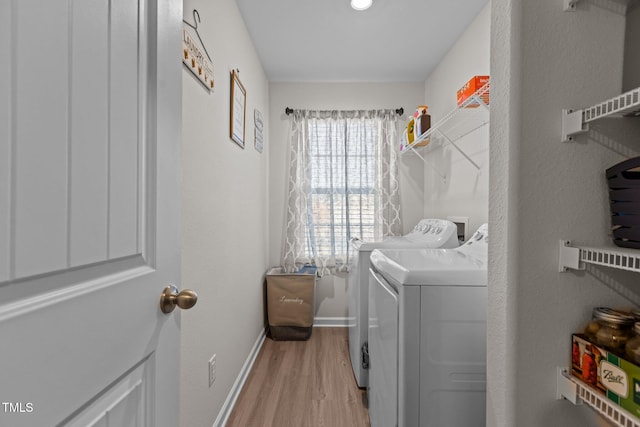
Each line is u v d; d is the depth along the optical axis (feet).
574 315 2.31
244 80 7.13
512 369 2.31
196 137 4.44
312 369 7.52
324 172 10.24
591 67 2.30
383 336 4.41
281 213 10.43
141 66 2.16
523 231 2.29
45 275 1.45
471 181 7.06
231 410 5.94
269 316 9.18
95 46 1.73
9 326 1.27
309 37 7.75
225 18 5.70
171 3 2.53
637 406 1.75
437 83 9.14
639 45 2.28
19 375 1.31
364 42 7.98
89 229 1.69
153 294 2.26
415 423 3.54
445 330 3.57
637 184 2.01
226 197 5.79
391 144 10.04
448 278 3.57
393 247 6.71
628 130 2.32
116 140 1.91
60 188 1.52
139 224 2.15
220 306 5.48
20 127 1.32
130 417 2.05
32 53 1.37
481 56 6.68
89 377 1.67
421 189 10.25
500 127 2.45
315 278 9.73
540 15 2.28
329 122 10.16
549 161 2.30
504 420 2.37
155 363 2.31
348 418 5.76
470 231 7.09
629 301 2.33
